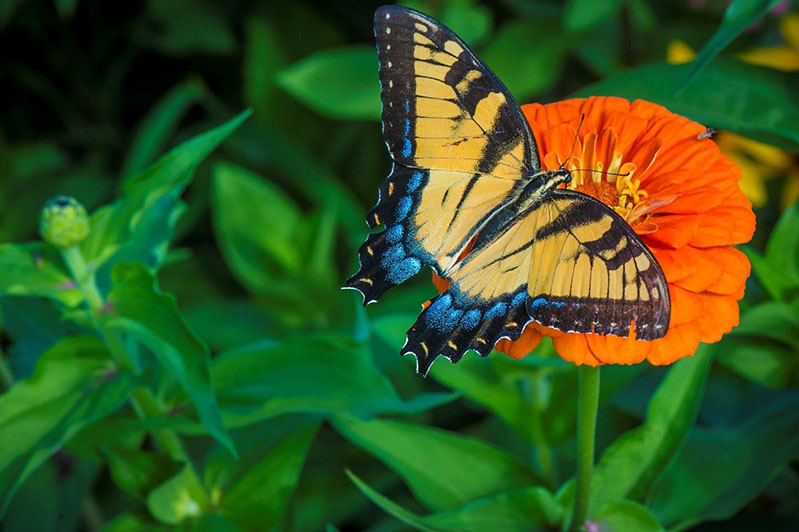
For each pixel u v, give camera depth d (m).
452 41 1.08
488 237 1.09
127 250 1.14
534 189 1.08
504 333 1.08
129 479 1.14
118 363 1.12
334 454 1.27
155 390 1.13
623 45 1.41
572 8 1.28
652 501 1.14
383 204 1.09
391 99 1.08
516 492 1.12
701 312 1.07
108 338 1.11
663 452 1.12
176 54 1.86
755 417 1.16
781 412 1.16
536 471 1.17
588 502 1.11
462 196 1.09
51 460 1.20
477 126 1.09
